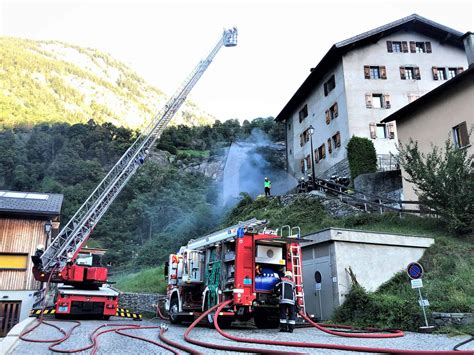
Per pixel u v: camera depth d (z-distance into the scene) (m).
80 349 7.47
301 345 7.43
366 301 11.48
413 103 21.97
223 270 11.29
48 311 14.52
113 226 53.22
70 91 181.62
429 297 10.99
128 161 17.44
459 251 13.61
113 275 36.38
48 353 7.27
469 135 17.72
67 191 61.91
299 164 40.62
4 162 70.25
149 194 57.66
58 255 15.12
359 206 22.72
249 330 10.99
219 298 11.07
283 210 25.17
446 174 16.09
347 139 30.77
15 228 21.06
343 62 32.06
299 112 41.50
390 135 30.64
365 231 13.44
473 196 15.41
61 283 16.28
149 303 19.58
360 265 13.07
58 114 141.00
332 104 33.69
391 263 13.50
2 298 19.80
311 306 13.80
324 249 13.43
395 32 33.28
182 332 10.52
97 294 15.12
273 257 11.12
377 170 28.33
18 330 10.05
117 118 183.88
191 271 12.56
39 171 70.56
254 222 10.85
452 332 8.99
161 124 18.56
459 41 33.53
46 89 165.25
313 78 36.69
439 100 20.88
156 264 36.03
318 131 36.44
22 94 145.25
